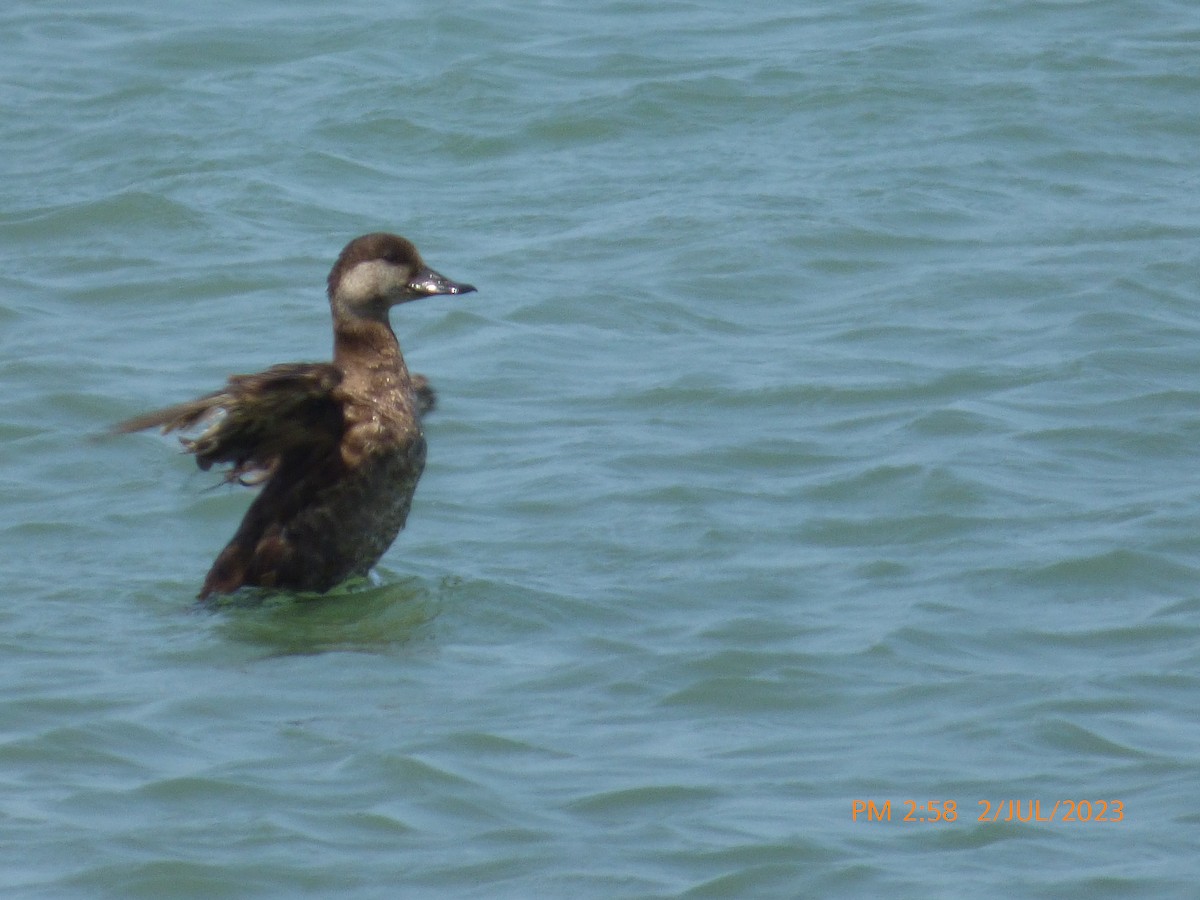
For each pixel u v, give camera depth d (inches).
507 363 682.8
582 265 764.6
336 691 452.1
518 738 426.9
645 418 638.5
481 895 367.2
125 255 782.5
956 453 599.8
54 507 574.9
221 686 454.0
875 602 502.6
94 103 927.7
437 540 549.0
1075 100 904.3
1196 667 461.4
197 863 377.1
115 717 436.5
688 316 726.5
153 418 451.5
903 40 968.9
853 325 713.6
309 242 789.9
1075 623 488.1
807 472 594.6
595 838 386.6
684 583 516.4
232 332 714.2
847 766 416.2
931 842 385.4
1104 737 426.9
